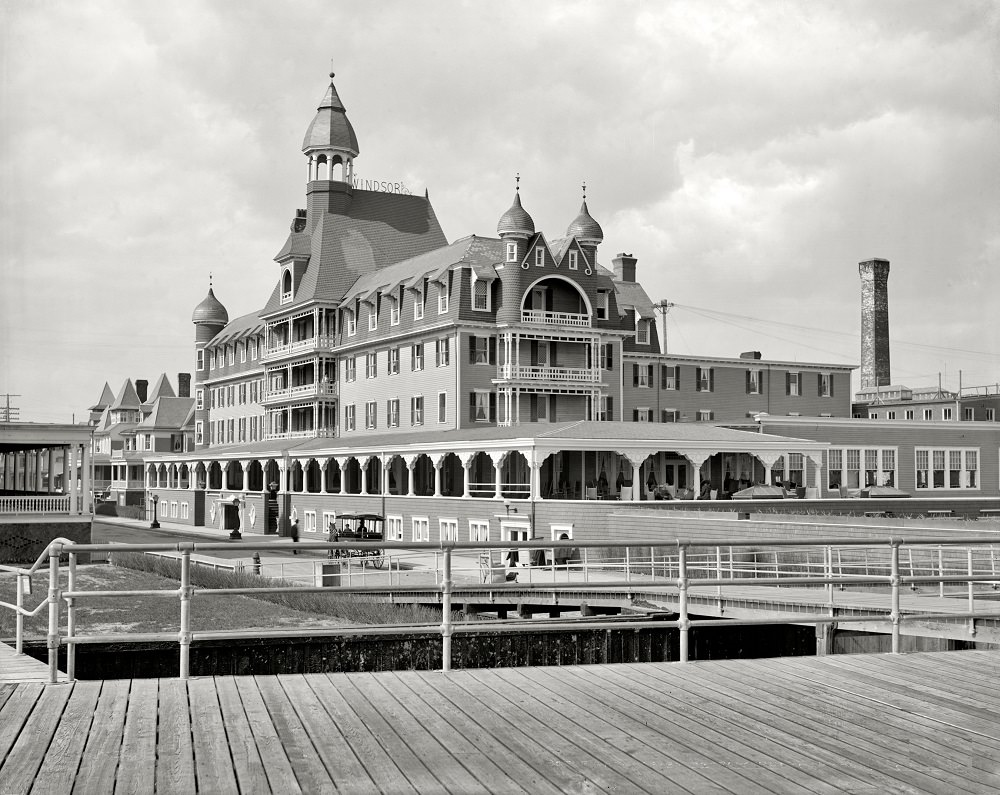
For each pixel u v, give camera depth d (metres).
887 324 101.50
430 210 94.62
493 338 69.81
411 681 11.27
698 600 28.09
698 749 8.73
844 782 7.93
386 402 76.94
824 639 25.44
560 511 50.94
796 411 82.56
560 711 9.95
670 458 66.62
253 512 83.56
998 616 21.34
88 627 26.14
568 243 71.19
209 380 109.19
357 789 7.71
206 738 8.95
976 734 9.25
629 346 79.31
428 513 62.28
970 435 68.44
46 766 8.17
